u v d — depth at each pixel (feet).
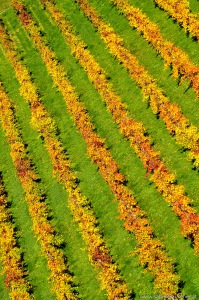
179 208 129.70
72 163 161.79
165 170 139.44
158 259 125.59
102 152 152.25
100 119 165.68
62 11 201.57
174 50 158.61
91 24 190.39
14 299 140.67
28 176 164.25
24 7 211.82
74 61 185.78
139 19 172.86
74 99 171.42
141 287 129.80
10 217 162.81
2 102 188.34
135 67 163.43
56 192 159.53
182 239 130.62
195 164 135.74
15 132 177.68
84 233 141.08
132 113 161.17
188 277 124.36
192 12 165.48
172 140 147.54
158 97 151.84
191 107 149.59
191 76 150.10
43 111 175.52
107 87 167.02
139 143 147.13
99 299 133.28
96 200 150.71
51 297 141.18
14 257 149.28
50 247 143.84
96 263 135.03
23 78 188.75
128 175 149.79
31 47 201.16
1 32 209.46
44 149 171.22
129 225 135.33
